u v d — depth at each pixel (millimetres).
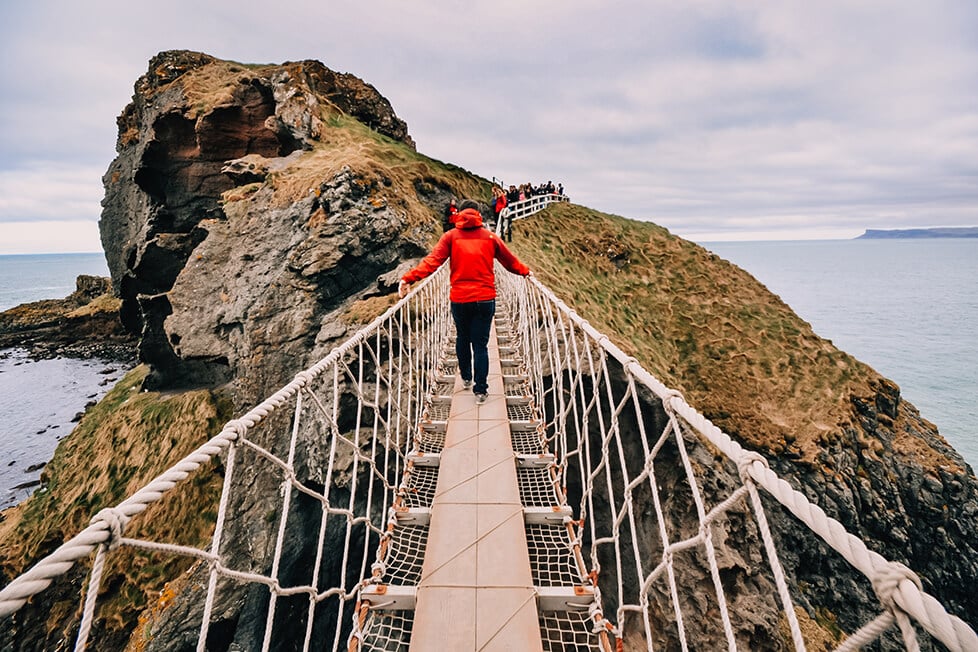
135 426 17500
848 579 15422
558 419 4352
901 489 16953
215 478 13109
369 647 2307
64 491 16422
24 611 11906
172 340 14898
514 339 7121
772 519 15578
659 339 21109
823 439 17141
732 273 24141
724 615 1559
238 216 15047
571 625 2416
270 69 21562
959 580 16125
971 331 134875
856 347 116875
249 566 10547
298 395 2570
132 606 10859
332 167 14852
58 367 46125
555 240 23828
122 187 26203
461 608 2354
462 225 4426
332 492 10047
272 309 12914
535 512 3111
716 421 18547
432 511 3049
